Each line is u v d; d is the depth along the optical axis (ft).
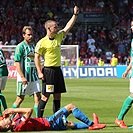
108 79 186.50
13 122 48.70
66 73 196.95
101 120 63.00
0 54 63.52
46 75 56.29
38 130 49.32
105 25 270.05
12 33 247.09
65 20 265.13
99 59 228.02
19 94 60.70
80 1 272.10
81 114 50.62
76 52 198.39
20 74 59.11
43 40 56.34
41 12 262.88
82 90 124.16
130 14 275.59
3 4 257.96
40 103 57.06
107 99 97.40
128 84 153.48
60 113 50.06
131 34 263.70
